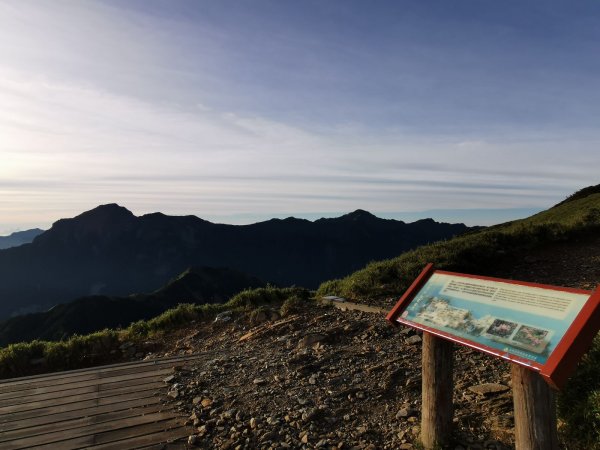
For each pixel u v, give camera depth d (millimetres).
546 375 3096
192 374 7562
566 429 4410
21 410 6160
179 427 5742
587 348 3137
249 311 11500
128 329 11266
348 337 8531
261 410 6062
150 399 6562
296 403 6160
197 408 6258
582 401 4488
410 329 8445
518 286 3898
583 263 11945
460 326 4035
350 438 5250
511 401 5332
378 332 8508
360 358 7461
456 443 4594
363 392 6270
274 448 5160
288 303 11273
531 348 3355
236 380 7180
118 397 6629
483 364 6652
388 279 12031
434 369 4551
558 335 3266
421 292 4797
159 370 7789
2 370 9180
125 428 5691
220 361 8070
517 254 13508
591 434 4203
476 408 5375
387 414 5660
